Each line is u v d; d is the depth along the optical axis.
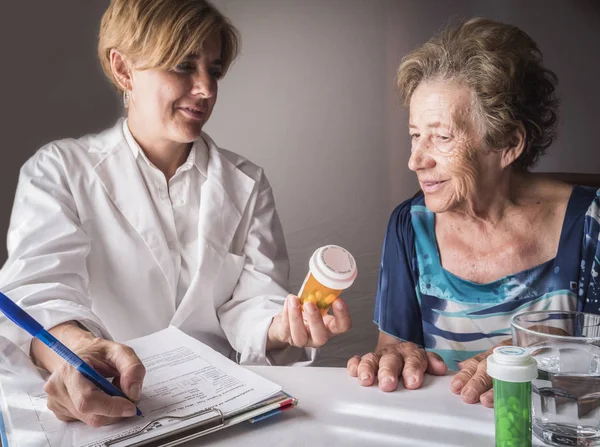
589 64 2.92
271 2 3.21
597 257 1.21
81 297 1.34
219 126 3.31
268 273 1.65
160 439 0.76
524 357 0.70
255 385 0.88
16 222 1.46
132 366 0.84
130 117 1.59
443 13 3.13
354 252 3.08
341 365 2.73
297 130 3.27
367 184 3.26
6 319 1.13
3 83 2.44
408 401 0.89
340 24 3.20
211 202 1.59
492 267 1.26
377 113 3.23
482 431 0.80
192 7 1.43
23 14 2.51
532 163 1.29
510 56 1.15
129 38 1.42
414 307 1.32
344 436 0.79
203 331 1.59
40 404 0.88
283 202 3.27
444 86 1.16
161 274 1.56
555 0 2.92
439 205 1.22
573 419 0.74
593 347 0.74
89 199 1.53
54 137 2.67
